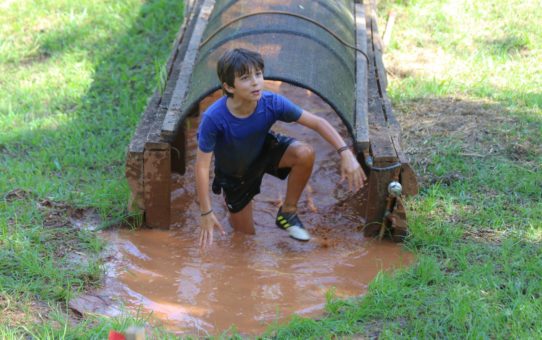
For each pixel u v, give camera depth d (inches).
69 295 205.9
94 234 242.2
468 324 191.5
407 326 193.0
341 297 209.2
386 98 273.4
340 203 267.9
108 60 396.2
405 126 319.9
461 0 435.2
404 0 435.2
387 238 242.7
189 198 270.8
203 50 269.9
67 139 320.8
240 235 247.3
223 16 278.8
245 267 227.5
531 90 350.0
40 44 415.8
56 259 225.8
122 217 249.1
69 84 372.8
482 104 335.9
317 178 284.7
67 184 278.8
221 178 236.2
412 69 372.2
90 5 449.1
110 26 426.0
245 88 207.5
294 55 242.2
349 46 276.7
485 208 257.4
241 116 217.2
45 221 247.4
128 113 345.7
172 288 215.8
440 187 272.4
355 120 247.6
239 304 207.9
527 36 397.7
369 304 201.0
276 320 198.5
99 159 303.6
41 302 203.5
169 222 249.0
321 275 222.1
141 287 215.8
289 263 229.6
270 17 262.4
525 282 211.2
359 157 265.1
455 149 297.7
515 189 268.8
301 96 351.6
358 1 337.1
